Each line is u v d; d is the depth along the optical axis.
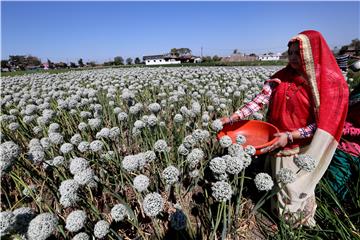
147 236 1.92
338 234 1.90
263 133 2.28
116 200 2.28
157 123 2.96
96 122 3.07
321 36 1.77
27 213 1.49
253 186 2.54
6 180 2.59
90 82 8.79
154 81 7.17
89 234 1.69
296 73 2.03
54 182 2.45
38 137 3.39
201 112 4.27
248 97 4.48
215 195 1.56
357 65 2.46
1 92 6.42
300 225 1.89
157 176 2.29
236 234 2.00
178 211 1.57
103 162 2.51
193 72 10.48
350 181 2.21
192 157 1.91
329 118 1.73
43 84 8.39
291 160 2.02
